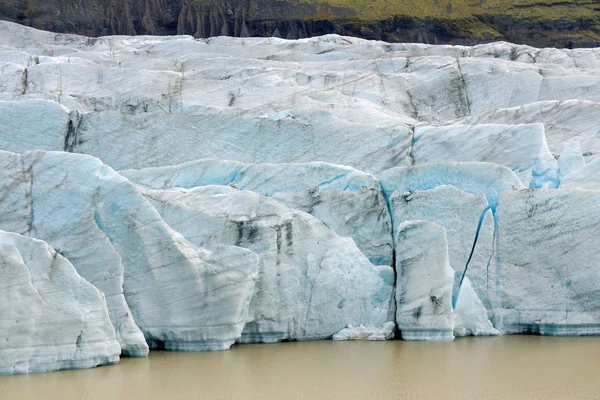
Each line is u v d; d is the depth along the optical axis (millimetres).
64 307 35000
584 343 41750
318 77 62250
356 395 32438
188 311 39000
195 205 42938
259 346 40969
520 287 44188
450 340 42156
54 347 34844
